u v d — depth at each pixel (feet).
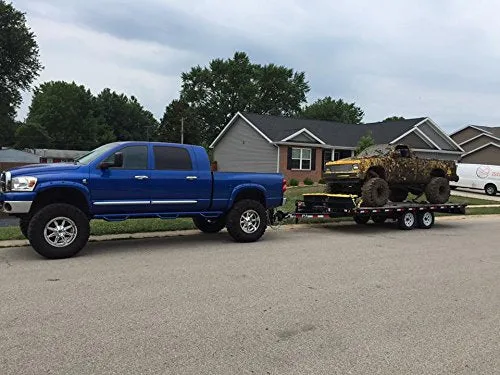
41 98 318.45
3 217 43.78
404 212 41.98
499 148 123.54
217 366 12.17
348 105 247.70
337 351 13.29
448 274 23.39
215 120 200.13
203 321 15.52
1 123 142.00
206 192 30.50
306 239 34.50
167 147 29.58
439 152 118.32
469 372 12.14
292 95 209.87
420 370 12.19
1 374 11.47
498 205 70.03
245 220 32.07
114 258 25.71
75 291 18.79
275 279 21.44
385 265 25.27
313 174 107.76
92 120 319.88
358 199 40.16
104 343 13.50
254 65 205.05
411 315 16.60
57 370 11.75
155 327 14.88
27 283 19.93
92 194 26.53
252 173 32.86
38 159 193.88
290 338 14.20
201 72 199.11
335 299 18.38
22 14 124.57
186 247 29.76
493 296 19.36
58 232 25.40
